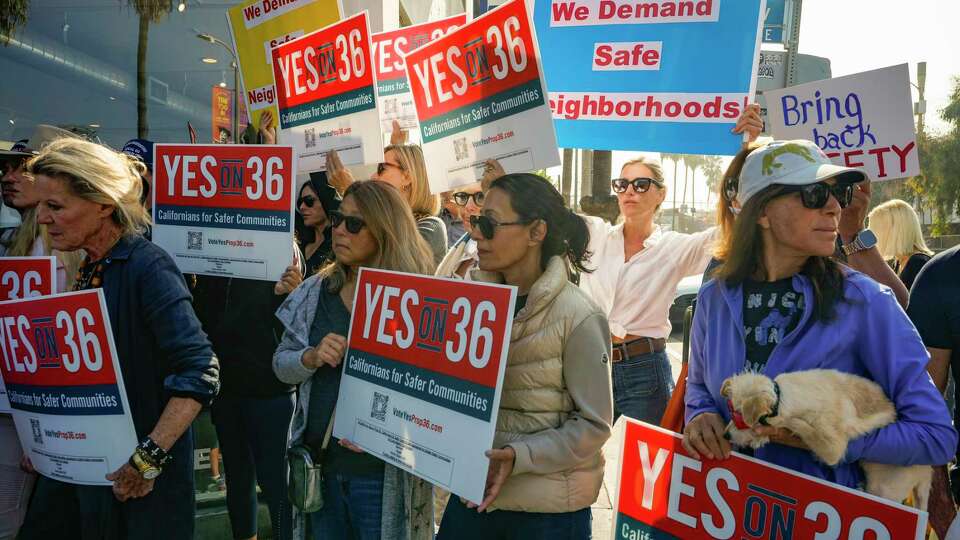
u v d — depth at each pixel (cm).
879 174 350
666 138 372
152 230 361
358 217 274
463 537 250
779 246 210
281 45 402
